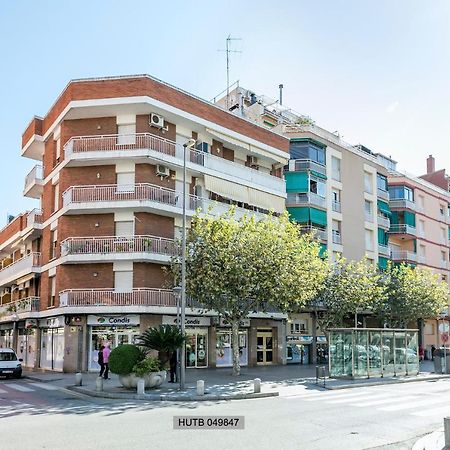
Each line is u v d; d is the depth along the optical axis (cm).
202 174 3100
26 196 3712
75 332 2781
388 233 4791
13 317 3591
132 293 2741
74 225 2923
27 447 870
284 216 2609
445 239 5484
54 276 3064
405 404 1438
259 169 3606
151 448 857
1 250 4362
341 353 2225
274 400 1556
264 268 2316
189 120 3036
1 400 1580
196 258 2388
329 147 4119
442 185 5806
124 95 2814
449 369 2608
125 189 2881
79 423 1112
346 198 4194
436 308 3825
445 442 848
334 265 3378
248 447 873
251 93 4588
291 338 3625
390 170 5112
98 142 2875
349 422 1137
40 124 3425
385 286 3469
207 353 3055
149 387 1775
